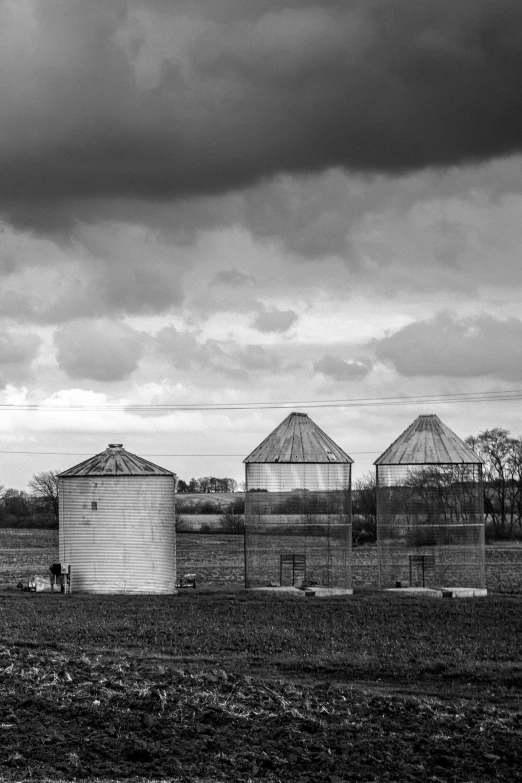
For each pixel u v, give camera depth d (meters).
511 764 26.66
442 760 26.61
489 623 52.62
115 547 68.12
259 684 34.44
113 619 54.22
